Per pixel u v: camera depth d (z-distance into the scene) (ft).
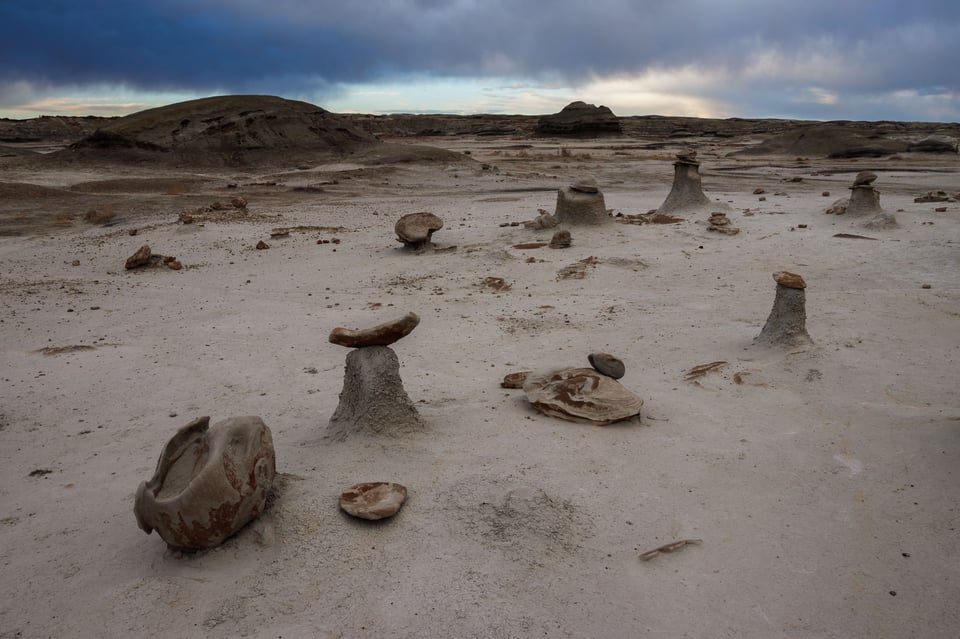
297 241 60.64
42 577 14.76
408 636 12.66
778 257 47.62
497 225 64.49
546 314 36.83
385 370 20.36
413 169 125.08
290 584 14.02
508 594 13.71
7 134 240.94
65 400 26.68
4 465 20.98
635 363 28.86
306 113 154.30
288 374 29.07
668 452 19.93
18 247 63.41
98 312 40.75
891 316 33.58
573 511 16.51
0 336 35.88
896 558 15.21
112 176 118.93
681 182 67.15
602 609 13.48
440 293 42.63
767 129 336.70
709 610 13.61
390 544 15.06
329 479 17.51
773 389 25.09
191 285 47.34
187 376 29.14
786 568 14.92
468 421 21.67
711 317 35.06
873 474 18.75
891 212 60.23
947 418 21.50
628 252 50.72
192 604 13.61
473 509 16.15
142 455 21.13
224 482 14.62
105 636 12.86
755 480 18.51
